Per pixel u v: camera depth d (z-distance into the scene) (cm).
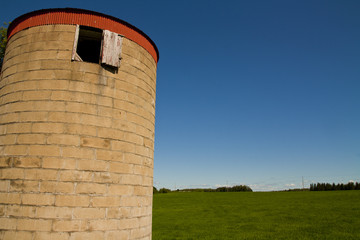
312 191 5866
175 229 2230
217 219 2742
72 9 801
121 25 849
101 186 704
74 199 667
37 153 682
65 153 687
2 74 827
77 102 729
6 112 744
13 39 833
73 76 745
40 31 789
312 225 2231
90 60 1143
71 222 653
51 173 670
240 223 2469
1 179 683
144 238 788
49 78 739
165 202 4612
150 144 880
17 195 661
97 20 813
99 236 674
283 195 5106
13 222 647
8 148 702
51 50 765
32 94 730
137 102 836
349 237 1775
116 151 748
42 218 645
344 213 2756
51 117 707
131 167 774
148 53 925
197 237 1895
